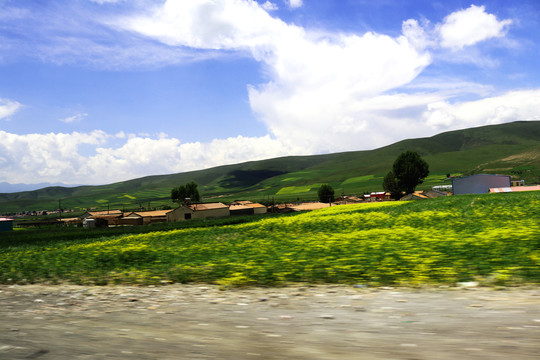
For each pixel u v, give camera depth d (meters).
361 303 6.62
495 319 4.78
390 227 24.80
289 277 9.79
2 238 56.56
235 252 15.55
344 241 15.83
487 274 8.06
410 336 4.30
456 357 3.47
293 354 3.89
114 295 9.48
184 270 12.01
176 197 165.25
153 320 6.07
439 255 10.46
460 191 105.88
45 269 15.30
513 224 18.02
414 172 133.25
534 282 7.10
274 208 138.12
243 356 3.92
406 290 7.56
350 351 3.87
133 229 61.59
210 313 6.51
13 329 5.74
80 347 4.54
